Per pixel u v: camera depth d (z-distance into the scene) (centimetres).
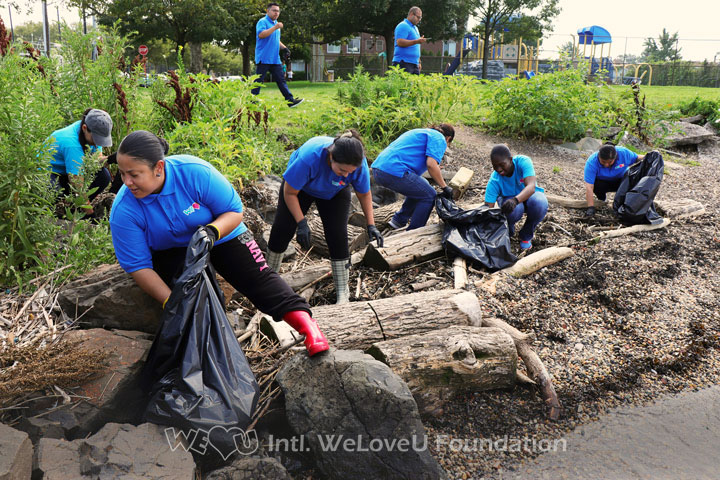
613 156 629
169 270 300
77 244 383
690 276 502
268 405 298
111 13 2647
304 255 525
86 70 610
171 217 279
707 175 912
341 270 422
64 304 337
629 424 324
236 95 678
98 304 326
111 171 566
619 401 345
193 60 2786
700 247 567
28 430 251
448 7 2897
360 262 511
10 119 367
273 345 354
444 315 365
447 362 318
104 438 241
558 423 324
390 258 488
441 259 506
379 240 421
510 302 443
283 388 290
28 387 257
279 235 416
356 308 364
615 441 310
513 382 342
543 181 789
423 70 3047
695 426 322
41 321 325
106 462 227
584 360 382
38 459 225
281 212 410
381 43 4350
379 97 880
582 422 326
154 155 256
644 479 281
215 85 678
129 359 291
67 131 457
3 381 252
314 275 462
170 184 273
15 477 208
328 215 406
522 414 329
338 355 293
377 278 486
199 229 275
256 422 289
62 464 226
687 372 373
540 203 526
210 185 282
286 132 797
